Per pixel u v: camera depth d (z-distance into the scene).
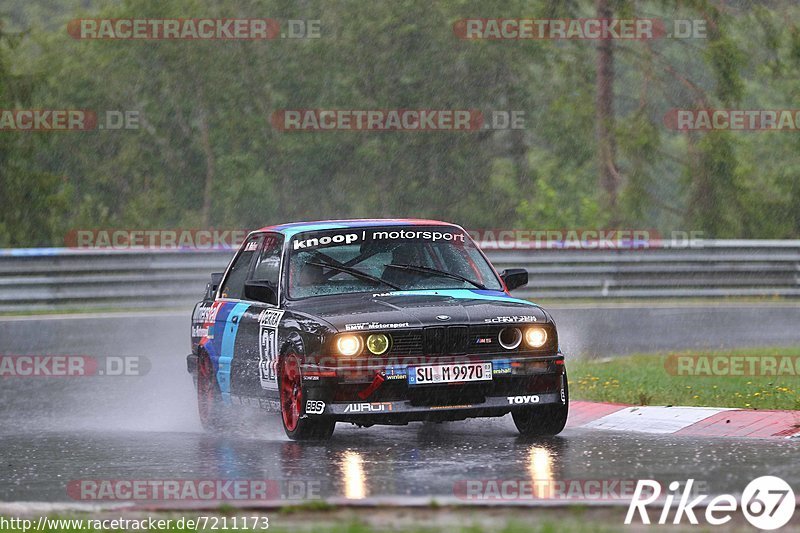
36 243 126.19
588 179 144.75
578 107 122.38
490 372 33.91
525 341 34.47
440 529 21.48
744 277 88.75
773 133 138.38
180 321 70.25
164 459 32.66
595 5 118.81
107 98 152.00
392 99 143.50
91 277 75.62
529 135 159.38
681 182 119.31
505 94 144.62
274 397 36.41
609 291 85.62
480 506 23.70
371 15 143.75
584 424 38.78
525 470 28.48
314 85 145.50
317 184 147.38
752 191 123.50
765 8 113.75
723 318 75.19
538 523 22.23
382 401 33.41
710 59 113.06
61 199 127.00
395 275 37.31
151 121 151.12
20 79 122.50
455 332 33.81
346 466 29.88
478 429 37.56
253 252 40.50
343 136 144.25
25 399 49.41
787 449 30.91
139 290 77.00
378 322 33.59
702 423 35.97
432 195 144.00
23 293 73.69
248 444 35.16
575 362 57.00
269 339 36.31
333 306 35.16
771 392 42.38
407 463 30.06
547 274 84.12
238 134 146.88
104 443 37.00
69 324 68.31
